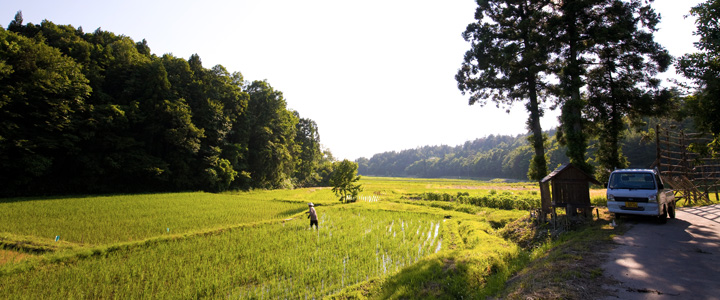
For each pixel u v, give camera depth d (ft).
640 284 18.85
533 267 25.05
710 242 29.50
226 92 176.24
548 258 26.58
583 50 59.98
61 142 102.78
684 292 17.39
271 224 59.11
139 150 126.72
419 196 130.31
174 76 149.18
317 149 290.97
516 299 18.20
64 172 108.99
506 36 65.62
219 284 28.73
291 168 223.92
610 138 68.85
